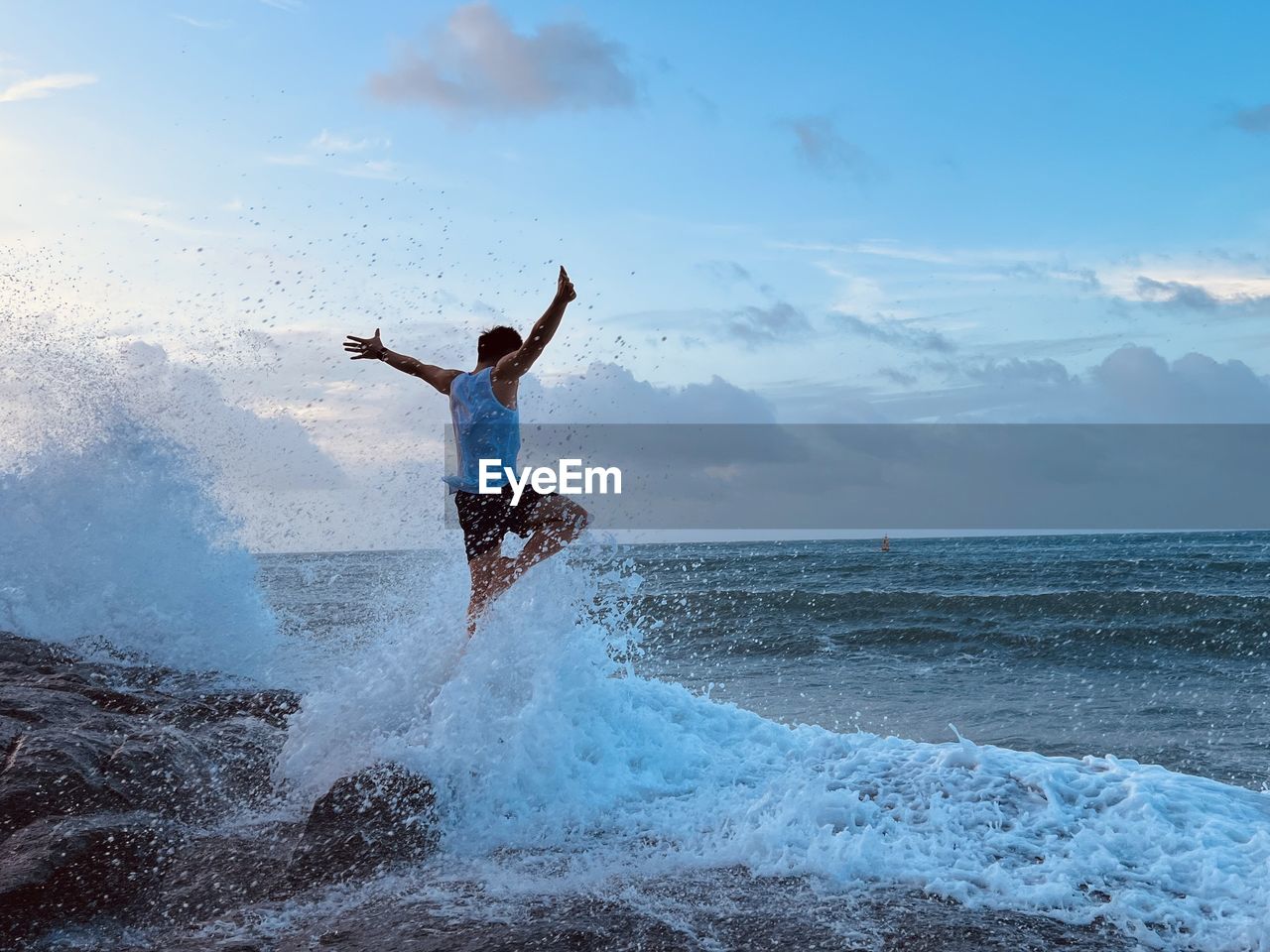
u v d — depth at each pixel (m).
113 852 3.02
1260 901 2.41
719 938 2.39
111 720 4.37
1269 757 6.97
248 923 2.72
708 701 4.76
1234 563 34.66
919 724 8.34
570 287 4.22
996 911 2.48
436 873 3.04
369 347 4.94
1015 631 16.62
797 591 22.62
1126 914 2.40
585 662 4.11
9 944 2.63
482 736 3.64
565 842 3.25
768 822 3.07
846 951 2.29
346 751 3.98
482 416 4.47
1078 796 3.18
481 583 4.35
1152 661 13.61
